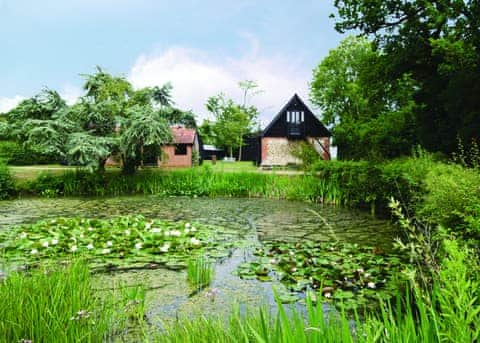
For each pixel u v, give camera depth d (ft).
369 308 10.68
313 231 24.32
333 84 112.68
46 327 7.49
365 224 27.12
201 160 128.16
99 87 60.95
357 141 89.86
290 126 107.86
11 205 39.06
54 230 21.08
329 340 4.41
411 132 60.54
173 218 30.35
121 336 8.79
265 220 29.32
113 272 14.56
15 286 9.09
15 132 53.88
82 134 52.95
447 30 41.75
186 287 12.81
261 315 4.77
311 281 13.19
